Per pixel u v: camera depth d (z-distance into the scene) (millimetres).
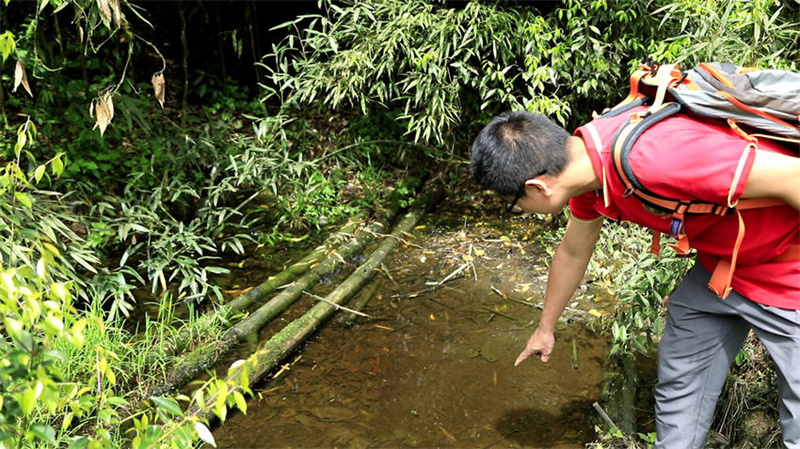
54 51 5004
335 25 4184
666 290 2654
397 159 4973
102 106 2812
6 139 4188
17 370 1258
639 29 3938
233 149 4625
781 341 1886
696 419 2115
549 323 2373
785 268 1821
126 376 2783
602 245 3736
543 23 3820
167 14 5719
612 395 2799
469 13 3979
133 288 3201
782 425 1979
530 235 4234
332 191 4523
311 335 3256
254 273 3795
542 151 1795
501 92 3953
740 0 2723
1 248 2377
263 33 5777
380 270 3855
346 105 5379
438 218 4484
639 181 1691
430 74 4000
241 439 2619
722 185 1611
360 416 2750
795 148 1748
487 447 2586
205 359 2980
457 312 3475
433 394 2877
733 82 1754
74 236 3061
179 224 3639
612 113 1834
